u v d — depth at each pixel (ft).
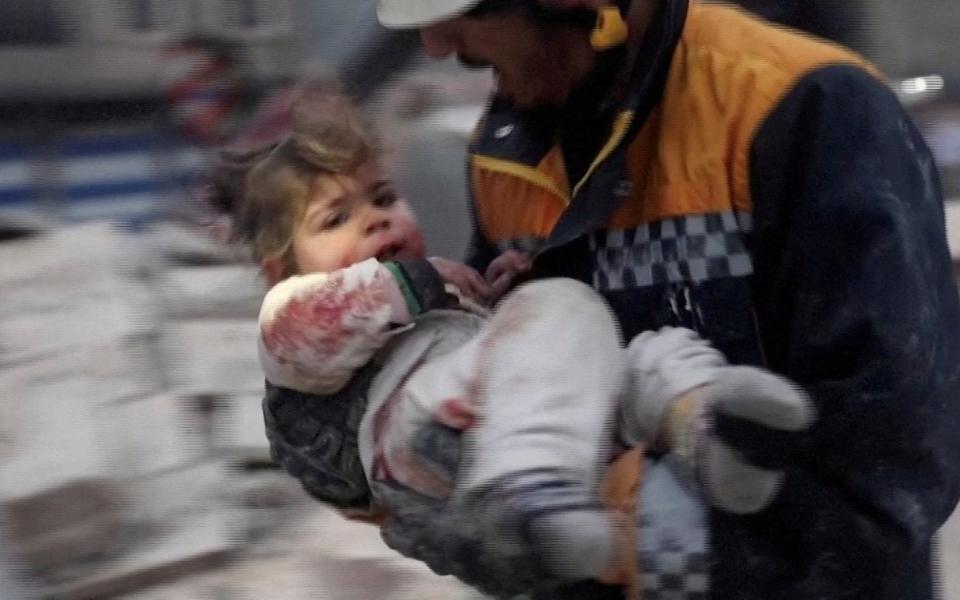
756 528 5.35
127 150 13.94
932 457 5.42
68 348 12.16
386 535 6.09
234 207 6.84
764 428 4.88
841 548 5.31
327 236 6.43
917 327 5.31
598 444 5.21
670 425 5.19
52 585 10.57
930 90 16.85
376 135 6.81
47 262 13.00
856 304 5.32
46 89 14.57
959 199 16.37
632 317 5.86
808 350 5.47
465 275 6.48
